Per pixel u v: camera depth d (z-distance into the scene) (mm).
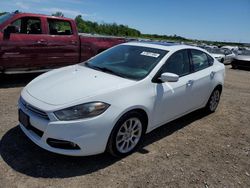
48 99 3391
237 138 4910
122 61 4516
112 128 3430
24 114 3551
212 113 6168
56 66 7938
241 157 4191
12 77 8031
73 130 3189
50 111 3205
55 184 3092
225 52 20297
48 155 3660
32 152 3703
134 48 4824
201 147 4391
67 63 8141
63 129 3172
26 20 7234
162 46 4789
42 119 3277
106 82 3750
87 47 8500
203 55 5488
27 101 3502
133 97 3682
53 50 7695
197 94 5102
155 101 4020
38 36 7340
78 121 3195
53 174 3268
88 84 3680
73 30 8125
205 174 3600
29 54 7246
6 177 3135
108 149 3553
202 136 4840
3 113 5008
